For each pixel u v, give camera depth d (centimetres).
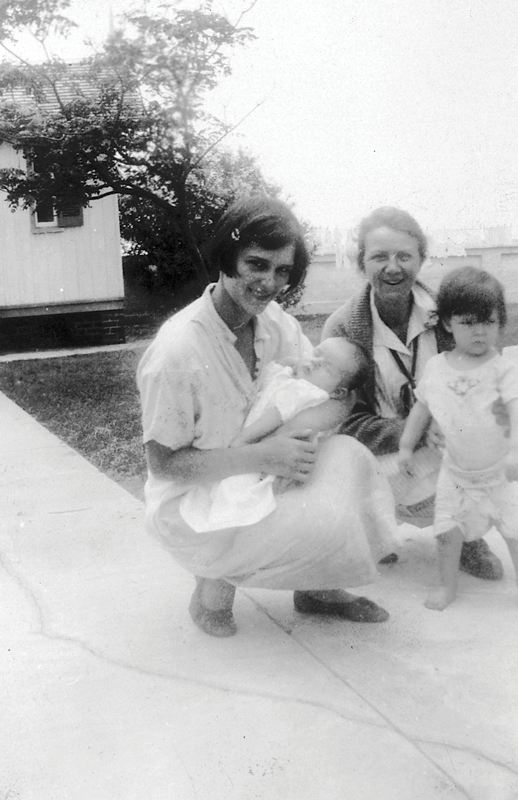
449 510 247
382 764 174
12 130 619
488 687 202
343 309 267
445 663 214
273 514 213
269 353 242
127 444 520
